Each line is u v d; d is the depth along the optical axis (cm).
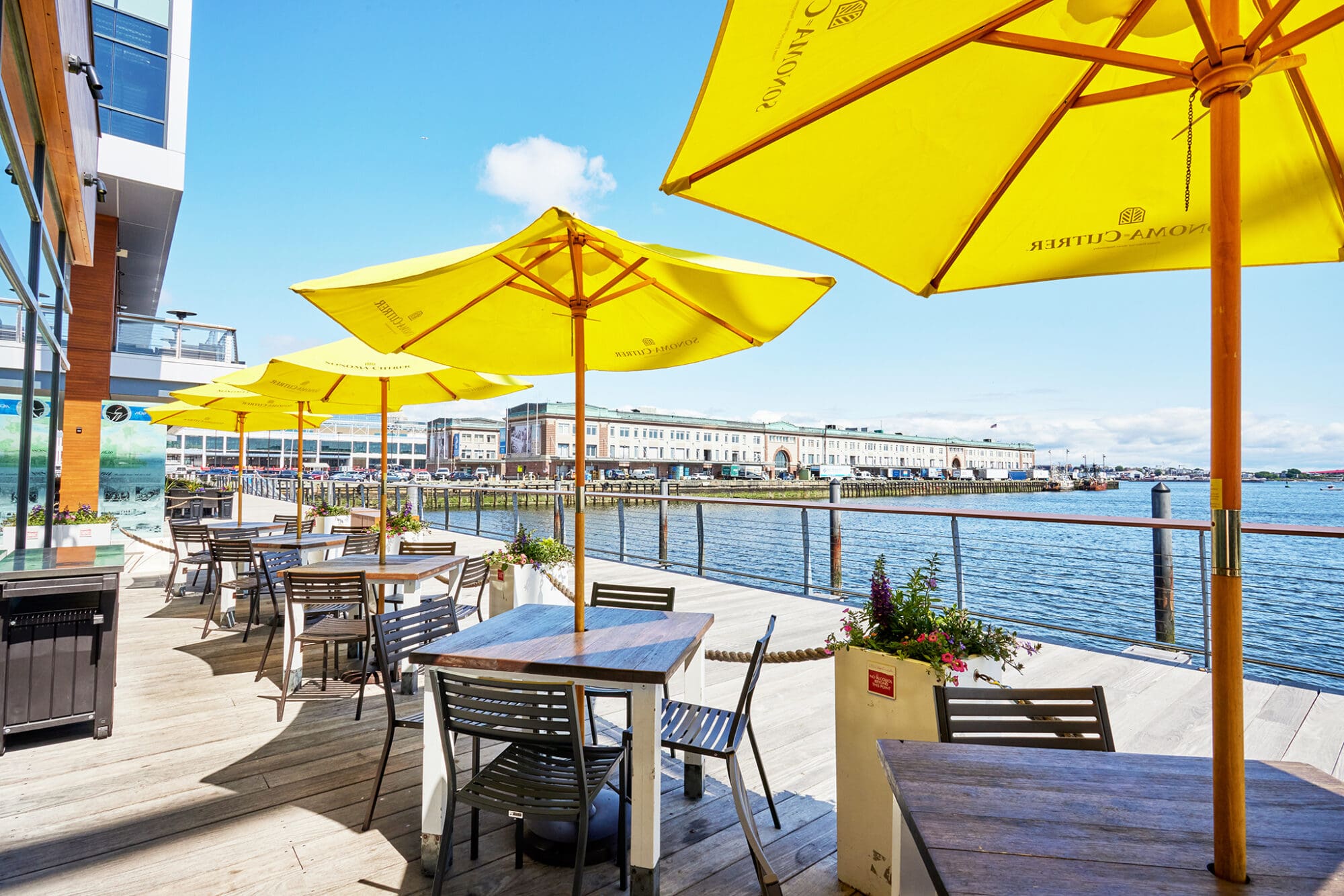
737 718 230
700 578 773
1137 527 423
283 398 512
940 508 514
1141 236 189
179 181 1320
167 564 1002
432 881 223
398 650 272
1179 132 178
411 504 1205
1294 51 160
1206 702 367
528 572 517
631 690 207
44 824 258
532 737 196
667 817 263
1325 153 167
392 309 267
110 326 1376
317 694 415
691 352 329
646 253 214
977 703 182
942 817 122
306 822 260
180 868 230
